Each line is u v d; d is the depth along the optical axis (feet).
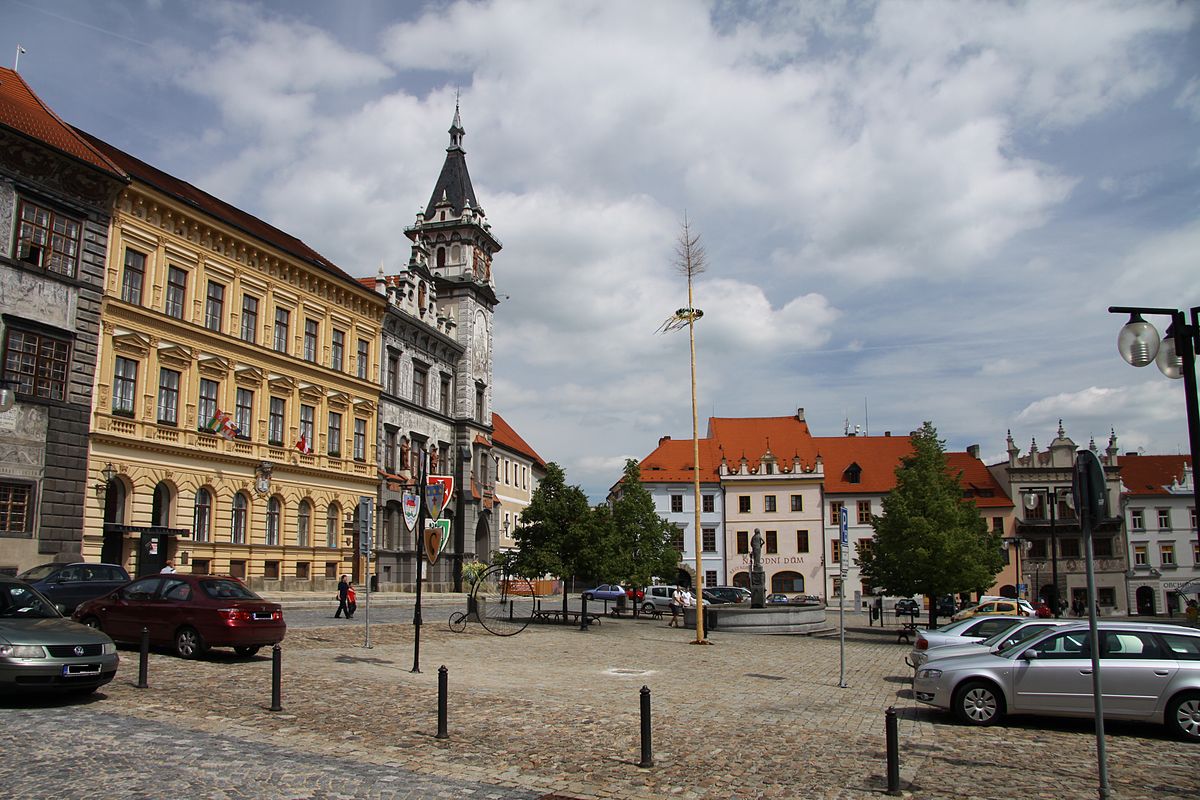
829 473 274.77
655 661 83.15
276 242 150.92
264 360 148.56
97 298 117.60
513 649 88.43
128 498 122.01
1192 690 46.42
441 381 214.28
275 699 47.14
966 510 135.54
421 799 31.86
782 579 265.75
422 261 215.72
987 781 36.58
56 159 111.75
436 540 69.31
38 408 109.50
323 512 162.40
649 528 201.16
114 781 32.07
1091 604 32.48
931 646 68.59
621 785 34.99
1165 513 266.77
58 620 48.21
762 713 53.62
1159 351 40.70
